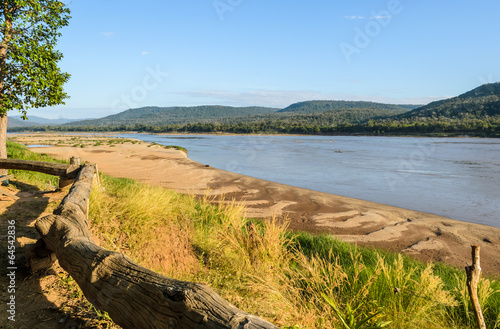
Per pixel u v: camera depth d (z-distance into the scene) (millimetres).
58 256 2807
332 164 31031
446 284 5035
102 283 2148
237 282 4223
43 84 7949
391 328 3410
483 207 13695
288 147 59594
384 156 39719
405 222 10852
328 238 7895
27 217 4980
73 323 2633
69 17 8602
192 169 23156
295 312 3359
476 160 34312
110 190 6980
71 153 34469
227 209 8219
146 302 1829
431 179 21531
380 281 4289
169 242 4992
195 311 1564
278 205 12914
